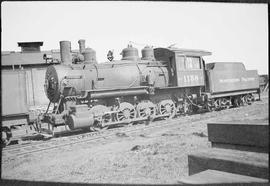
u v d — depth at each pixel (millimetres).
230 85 15281
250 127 3947
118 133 9172
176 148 6715
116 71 11523
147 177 4969
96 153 6832
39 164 6152
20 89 8977
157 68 13008
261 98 18391
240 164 3660
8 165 6172
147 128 9859
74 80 10438
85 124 9680
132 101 11930
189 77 13508
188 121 10781
